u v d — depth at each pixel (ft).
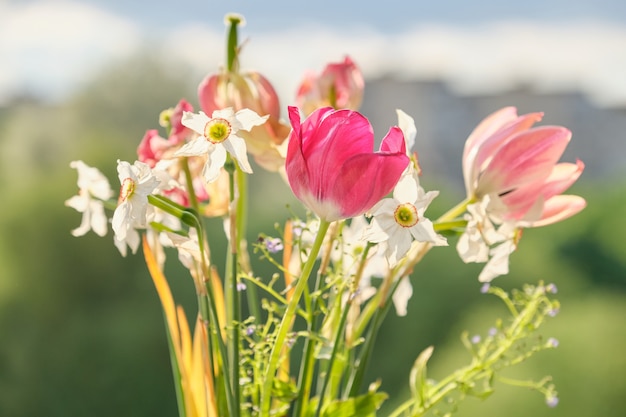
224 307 3.19
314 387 6.15
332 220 2.68
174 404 16.90
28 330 17.62
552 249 21.61
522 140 2.89
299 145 2.62
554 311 3.12
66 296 17.85
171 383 16.98
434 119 50.11
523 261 18.38
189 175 3.02
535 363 11.81
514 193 2.91
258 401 3.08
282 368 3.07
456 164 49.60
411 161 2.77
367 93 50.49
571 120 49.60
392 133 2.66
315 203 2.66
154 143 3.04
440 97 50.03
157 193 2.87
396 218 2.70
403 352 15.71
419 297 15.80
